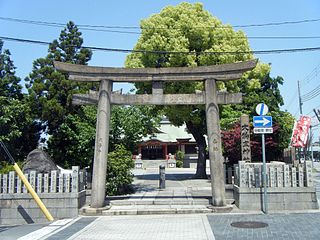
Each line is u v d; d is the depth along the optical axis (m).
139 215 13.62
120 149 18.28
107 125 14.54
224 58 22.64
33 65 24.62
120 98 14.71
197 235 10.18
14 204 13.82
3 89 24.22
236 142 23.42
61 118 23.52
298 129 23.45
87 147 21.34
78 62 25.28
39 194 13.88
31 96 23.25
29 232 11.27
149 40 23.50
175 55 22.66
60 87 23.73
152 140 51.62
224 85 22.67
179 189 19.70
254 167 14.32
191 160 48.72
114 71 14.69
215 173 14.20
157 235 10.34
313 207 13.81
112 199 15.95
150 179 26.64
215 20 24.23
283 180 14.02
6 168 16.53
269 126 13.42
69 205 13.85
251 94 33.19
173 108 23.42
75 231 11.16
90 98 14.88
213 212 13.74
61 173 14.35
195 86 22.16
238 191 14.20
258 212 13.60
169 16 24.30
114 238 10.12
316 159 72.75
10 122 22.30
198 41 23.56
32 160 15.55
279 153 26.47
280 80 37.81
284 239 9.45
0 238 10.48
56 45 25.53
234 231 10.56
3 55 25.36
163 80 14.68
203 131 26.28
